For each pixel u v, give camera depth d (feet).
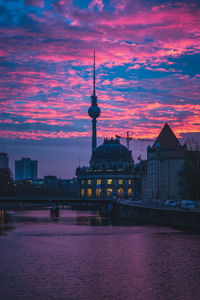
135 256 237.86
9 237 327.67
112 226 426.10
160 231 362.94
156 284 173.68
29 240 308.60
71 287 169.07
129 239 312.50
